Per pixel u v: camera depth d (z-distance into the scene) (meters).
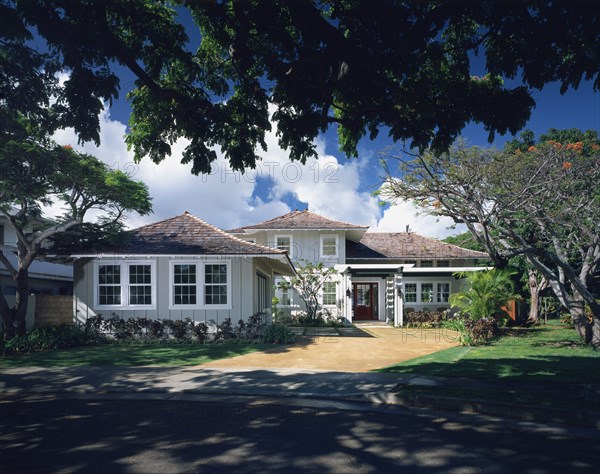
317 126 9.54
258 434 6.12
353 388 8.80
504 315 23.33
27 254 15.55
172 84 10.49
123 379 9.93
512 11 7.11
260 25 8.06
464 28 8.47
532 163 14.31
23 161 13.80
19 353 14.18
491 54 8.08
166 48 9.50
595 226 16.17
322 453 5.38
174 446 5.62
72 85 9.03
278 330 16.64
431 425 6.60
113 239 16.58
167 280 17.17
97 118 9.58
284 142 10.22
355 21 8.06
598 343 15.21
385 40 7.91
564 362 11.83
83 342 16.17
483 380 9.35
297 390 8.77
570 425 6.63
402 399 7.96
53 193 14.98
